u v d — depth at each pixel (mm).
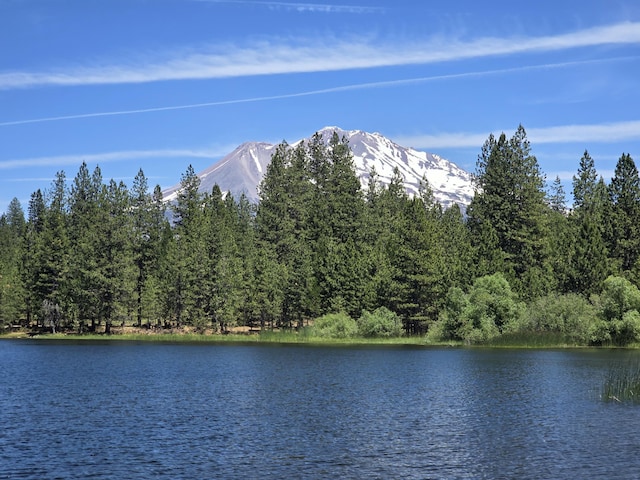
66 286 128875
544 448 31062
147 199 144500
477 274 109562
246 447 31703
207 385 55000
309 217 159750
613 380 53125
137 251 139000
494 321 99438
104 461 29156
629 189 122688
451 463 28719
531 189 129750
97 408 43094
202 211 158625
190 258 126188
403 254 115125
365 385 54344
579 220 141250
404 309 116625
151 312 128000
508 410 41375
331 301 119875
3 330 133625
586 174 144000
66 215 150500
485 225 114750
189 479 26469
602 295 94125
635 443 31828
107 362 77625
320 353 89312
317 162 185000
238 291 126188
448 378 58500
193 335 123938
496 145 135000
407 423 37500
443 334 103125
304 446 31922
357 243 144625
